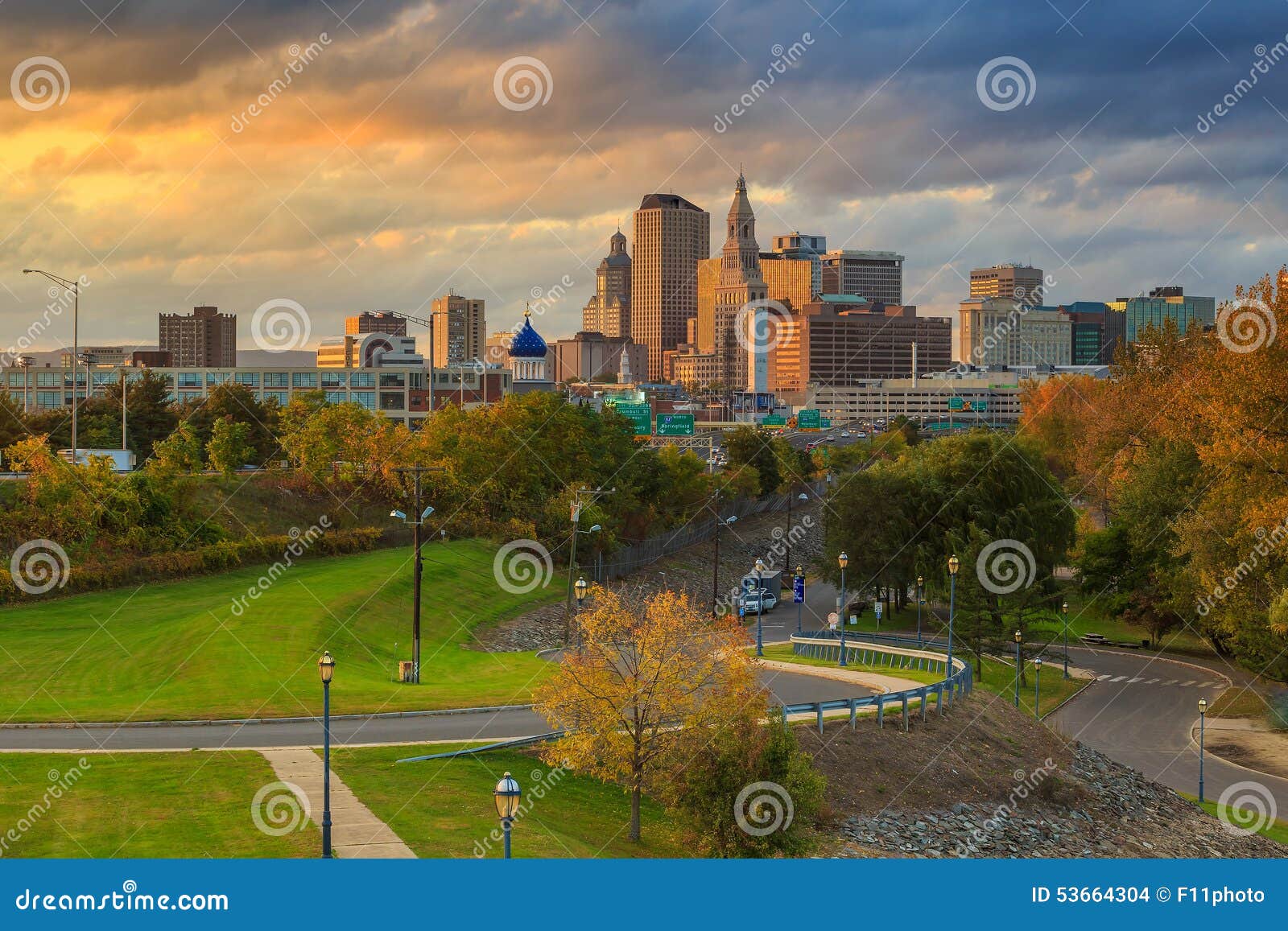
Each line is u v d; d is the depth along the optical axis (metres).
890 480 111.25
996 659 101.69
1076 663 104.38
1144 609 111.44
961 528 105.81
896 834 52.12
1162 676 99.12
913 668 77.62
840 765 56.34
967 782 58.94
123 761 44.97
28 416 127.19
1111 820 60.34
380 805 41.66
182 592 83.31
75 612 75.88
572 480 125.00
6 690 57.97
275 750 47.47
